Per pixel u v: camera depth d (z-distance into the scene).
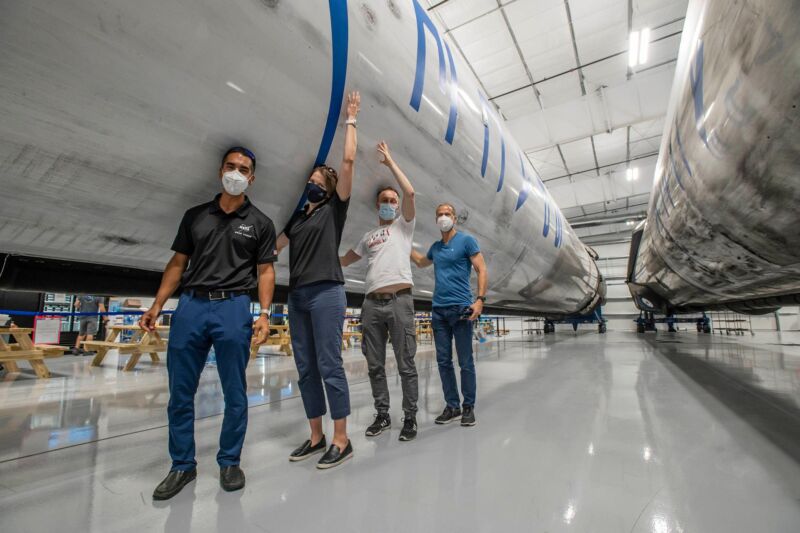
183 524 1.04
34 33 0.87
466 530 1.01
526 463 1.47
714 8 1.47
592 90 9.66
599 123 9.03
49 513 1.11
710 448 1.62
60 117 1.00
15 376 4.05
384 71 1.54
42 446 1.72
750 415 2.13
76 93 0.97
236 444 1.29
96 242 1.34
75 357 6.34
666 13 7.51
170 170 1.22
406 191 1.66
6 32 0.85
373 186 1.75
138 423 2.12
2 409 2.47
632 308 19.45
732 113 1.35
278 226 1.63
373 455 1.57
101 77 0.97
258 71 1.17
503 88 9.59
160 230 1.39
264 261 1.36
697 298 5.32
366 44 1.45
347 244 1.98
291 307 1.62
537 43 8.21
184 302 1.27
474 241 2.14
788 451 1.58
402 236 1.89
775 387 2.93
